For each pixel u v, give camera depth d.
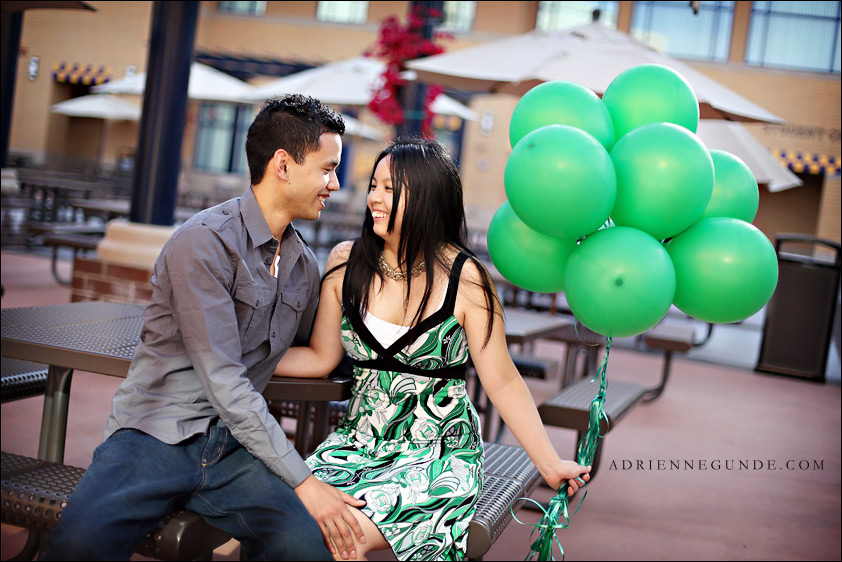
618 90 2.11
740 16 16.98
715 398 6.16
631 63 4.63
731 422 5.43
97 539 1.61
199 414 1.84
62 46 12.01
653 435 4.87
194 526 1.74
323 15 20.39
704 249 1.91
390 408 2.04
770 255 1.91
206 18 20.70
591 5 18.06
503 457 2.38
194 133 21.09
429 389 2.04
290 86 9.88
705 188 1.87
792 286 7.43
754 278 1.88
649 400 5.78
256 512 1.74
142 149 5.66
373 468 1.97
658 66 2.11
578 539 3.14
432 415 2.03
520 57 4.71
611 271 1.81
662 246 1.89
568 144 1.79
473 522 1.88
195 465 1.79
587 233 1.92
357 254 2.08
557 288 2.10
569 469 2.02
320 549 1.71
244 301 1.90
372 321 2.04
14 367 2.53
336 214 14.05
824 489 4.16
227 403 1.76
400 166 2.00
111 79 12.39
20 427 3.41
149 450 1.76
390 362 2.03
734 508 3.72
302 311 2.05
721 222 1.95
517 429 2.05
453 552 1.84
